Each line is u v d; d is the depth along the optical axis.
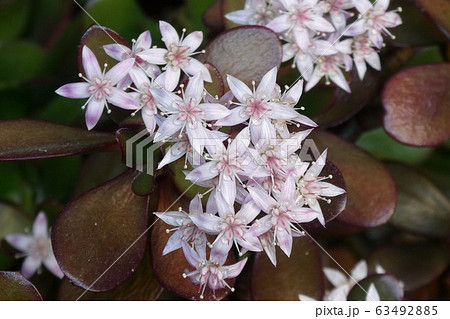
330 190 0.19
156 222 0.20
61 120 0.23
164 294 0.22
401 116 0.22
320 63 0.21
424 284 0.23
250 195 0.18
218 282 0.19
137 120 0.19
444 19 0.21
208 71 0.19
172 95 0.18
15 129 0.19
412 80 0.22
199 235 0.19
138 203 0.20
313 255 0.21
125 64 0.19
